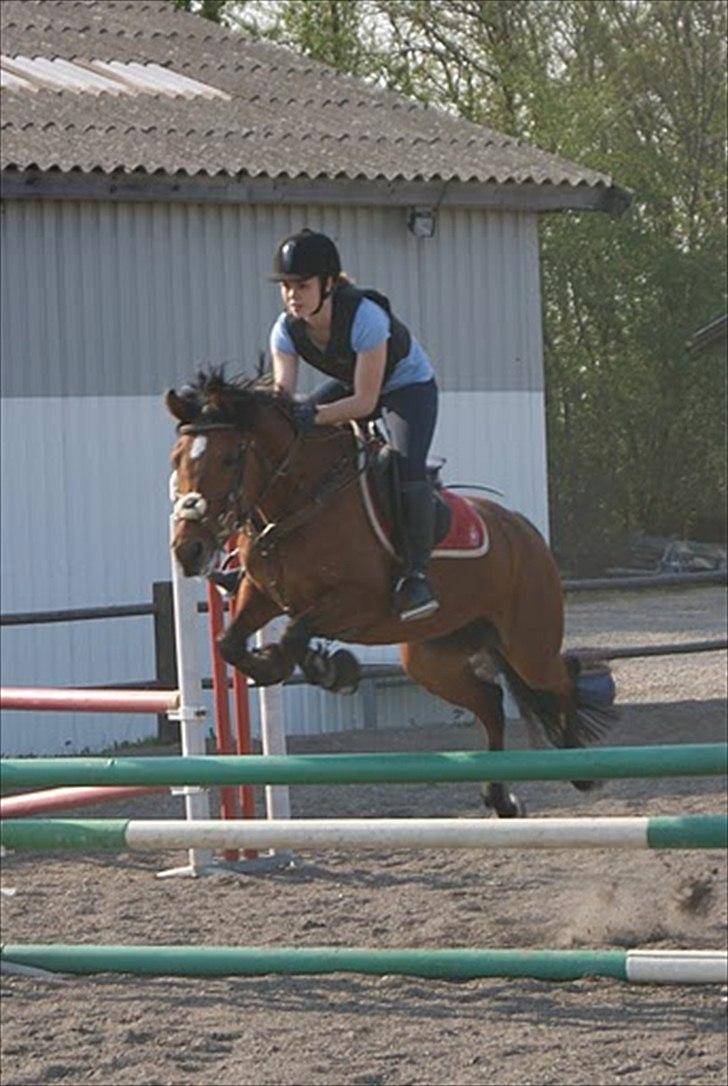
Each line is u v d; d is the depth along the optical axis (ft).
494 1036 21.57
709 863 31.68
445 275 52.75
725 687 58.95
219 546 22.63
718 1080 19.77
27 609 49.14
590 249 113.70
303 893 30.42
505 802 28.25
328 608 23.16
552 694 27.86
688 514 119.75
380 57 124.16
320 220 51.75
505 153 53.88
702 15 121.49
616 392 116.67
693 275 115.96
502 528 26.50
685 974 22.62
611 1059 20.54
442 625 25.36
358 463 23.36
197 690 31.73
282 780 22.48
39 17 65.31
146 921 28.58
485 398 53.21
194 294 50.80
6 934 27.84
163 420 50.67
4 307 48.85
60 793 31.78
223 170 48.91
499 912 28.55
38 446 49.29
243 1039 21.72
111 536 50.11
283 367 24.18
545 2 122.93
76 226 49.57
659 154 118.32
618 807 37.42
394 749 47.11
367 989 23.86
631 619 84.43
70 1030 22.22
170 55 62.69
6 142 49.29
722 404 117.29
